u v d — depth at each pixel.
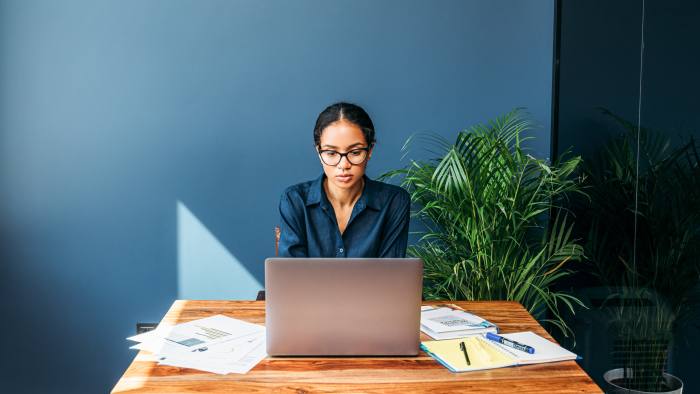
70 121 3.40
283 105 3.46
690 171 2.17
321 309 1.78
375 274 1.78
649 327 2.48
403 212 2.45
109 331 3.50
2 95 3.37
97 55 3.39
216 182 3.47
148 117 3.43
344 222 2.43
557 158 3.53
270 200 3.49
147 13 3.39
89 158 3.42
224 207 3.49
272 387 1.60
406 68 3.48
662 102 2.37
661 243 2.38
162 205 3.47
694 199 2.16
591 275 3.07
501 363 1.75
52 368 3.50
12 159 3.40
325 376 1.67
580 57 3.17
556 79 3.49
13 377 3.49
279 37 3.43
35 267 3.45
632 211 2.62
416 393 1.57
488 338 1.93
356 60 3.46
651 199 2.46
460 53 3.50
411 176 3.25
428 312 2.20
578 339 3.26
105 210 3.45
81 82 3.39
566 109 3.38
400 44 3.47
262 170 3.48
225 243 3.50
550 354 1.81
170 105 3.43
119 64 3.40
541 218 3.52
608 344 2.87
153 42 3.40
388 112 3.50
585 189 3.14
